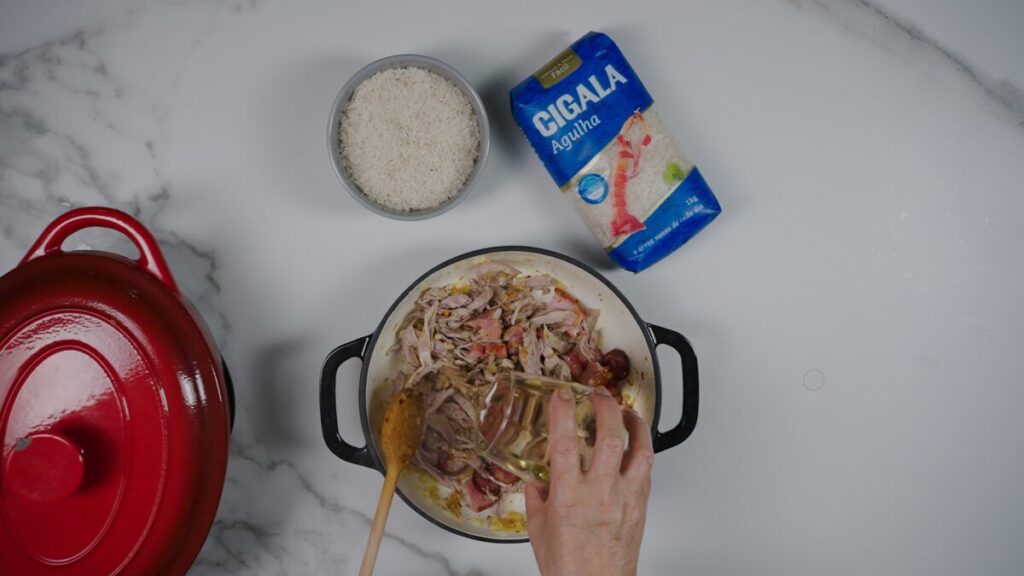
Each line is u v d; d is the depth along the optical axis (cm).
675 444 102
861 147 117
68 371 88
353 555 118
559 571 77
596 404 79
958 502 119
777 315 117
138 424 88
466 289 113
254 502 117
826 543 118
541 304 112
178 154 116
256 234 116
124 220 92
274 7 115
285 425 117
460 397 111
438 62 105
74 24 115
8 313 89
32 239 116
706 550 119
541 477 85
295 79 115
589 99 103
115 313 89
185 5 115
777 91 116
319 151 116
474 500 113
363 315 117
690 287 117
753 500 118
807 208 117
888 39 116
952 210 117
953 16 116
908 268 117
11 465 81
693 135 116
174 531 89
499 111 116
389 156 106
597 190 105
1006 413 118
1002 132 116
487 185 116
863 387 118
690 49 116
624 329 110
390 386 113
